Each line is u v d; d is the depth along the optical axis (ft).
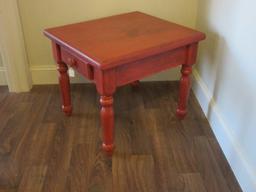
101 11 6.19
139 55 4.10
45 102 6.26
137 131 5.41
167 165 4.66
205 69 5.85
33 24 6.22
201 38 4.73
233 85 4.54
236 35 4.37
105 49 4.17
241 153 4.27
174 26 5.07
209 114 5.56
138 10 6.24
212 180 4.40
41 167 4.62
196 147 5.03
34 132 5.38
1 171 4.55
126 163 4.70
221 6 4.91
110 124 4.50
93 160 4.75
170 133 5.35
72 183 4.34
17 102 6.27
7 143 5.12
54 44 4.87
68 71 5.46
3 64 6.53
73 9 6.13
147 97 6.44
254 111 3.89
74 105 6.15
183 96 5.39
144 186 4.30
